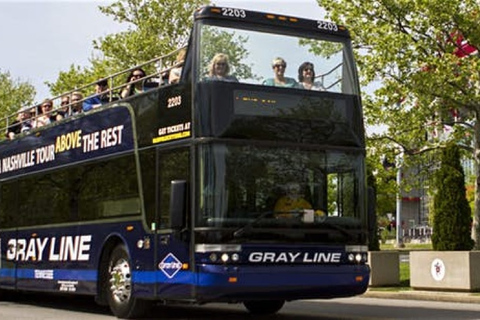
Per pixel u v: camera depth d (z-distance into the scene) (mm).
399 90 25938
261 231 12492
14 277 19016
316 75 13508
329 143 13273
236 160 12594
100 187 15578
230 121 12672
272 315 15625
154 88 14039
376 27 26094
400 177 30906
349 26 26797
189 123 12852
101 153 15703
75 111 17875
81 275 16016
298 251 12672
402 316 14953
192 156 12672
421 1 25281
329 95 13461
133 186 14359
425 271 20953
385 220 78312
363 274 13148
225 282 12195
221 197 12406
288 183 12828
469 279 19984
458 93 26172
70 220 16656
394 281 22828
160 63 14352
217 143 12562
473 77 24781
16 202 19391
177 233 12742
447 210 21094
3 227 19844
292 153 12961
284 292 12555
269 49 13258
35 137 18781
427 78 25188
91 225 15773
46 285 17484
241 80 12938
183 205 12586
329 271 12859
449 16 25219
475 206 26938
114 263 15000
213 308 17672
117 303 14773
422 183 29109
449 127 28172
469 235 21125
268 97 12992
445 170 21312
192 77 12891
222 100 12711
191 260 12484
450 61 24750
